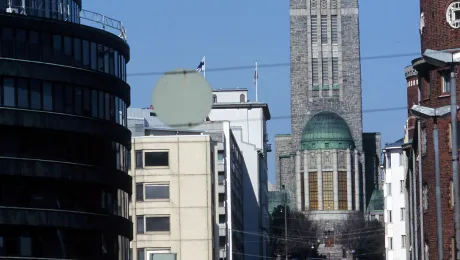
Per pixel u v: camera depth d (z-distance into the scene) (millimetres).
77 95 192375
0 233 182750
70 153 191375
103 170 197250
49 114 187500
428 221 187375
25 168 184500
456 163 123188
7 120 183250
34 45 186875
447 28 181750
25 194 185375
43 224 186000
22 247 184250
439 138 183125
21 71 184750
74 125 190875
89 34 195250
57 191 189125
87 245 193875
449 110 135500
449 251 181375
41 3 198125
